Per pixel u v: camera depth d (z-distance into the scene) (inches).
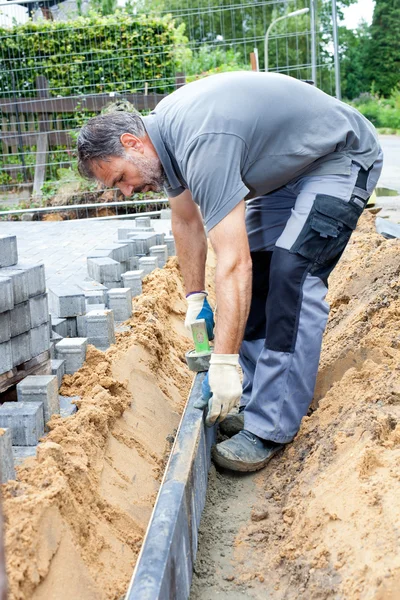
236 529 103.7
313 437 114.9
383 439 94.4
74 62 391.9
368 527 78.6
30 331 112.4
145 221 280.4
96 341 140.2
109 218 365.4
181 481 91.1
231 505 111.3
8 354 105.7
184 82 402.0
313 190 114.6
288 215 127.4
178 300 204.8
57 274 211.0
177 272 223.0
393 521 75.9
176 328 186.4
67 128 403.5
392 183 455.8
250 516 106.7
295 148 109.0
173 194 120.0
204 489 109.7
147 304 170.9
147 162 104.9
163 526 79.9
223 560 96.5
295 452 117.1
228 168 98.1
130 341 144.6
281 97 106.7
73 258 243.0
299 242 112.7
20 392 105.0
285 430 118.0
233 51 480.7
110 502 93.9
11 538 67.9
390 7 1466.5
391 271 159.6
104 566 81.8
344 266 201.6
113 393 122.4
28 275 111.0
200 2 428.8
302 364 115.4
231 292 100.1
